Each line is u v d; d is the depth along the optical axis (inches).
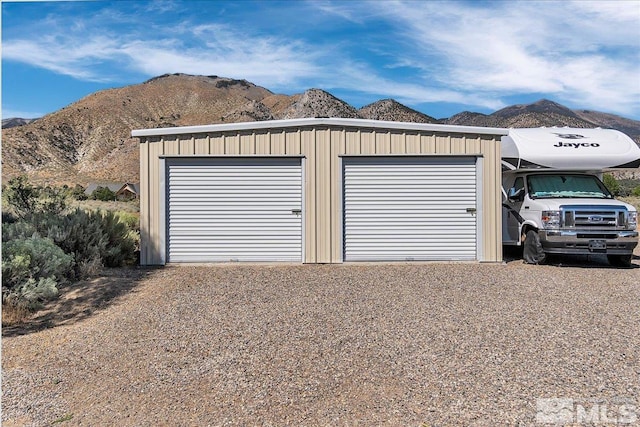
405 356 205.5
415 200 474.6
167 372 195.9
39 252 327.9
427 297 313.3
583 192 472.1
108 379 192.2
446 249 474.0
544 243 438.6
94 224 445.1
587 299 307.0
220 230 470.9
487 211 473.1
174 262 468.8
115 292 343.6
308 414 158.7
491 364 195.3
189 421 157.2
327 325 251.3
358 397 169.3
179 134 468.1
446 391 172.1
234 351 216.1
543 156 464.8
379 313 273.6
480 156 474.6
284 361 203.0
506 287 344.5
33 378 195.8
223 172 471.2
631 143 481.4
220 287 352.8
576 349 211.6
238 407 164.9
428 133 474.6
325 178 470.9
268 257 471.2
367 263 467.8
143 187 467.8
